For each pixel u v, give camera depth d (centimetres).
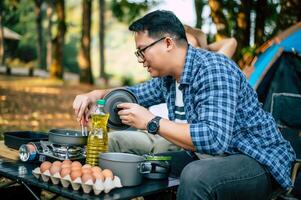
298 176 330
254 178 210
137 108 207
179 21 226
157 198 217
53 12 3594
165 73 228
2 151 243
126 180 198
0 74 2791
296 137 400
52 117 1010
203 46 393
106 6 4288
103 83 2986
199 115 207
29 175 202
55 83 2195
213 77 211
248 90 225
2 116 932
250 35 818
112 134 298
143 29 218
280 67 439
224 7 824
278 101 421
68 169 188
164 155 255
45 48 4303
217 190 196
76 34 4712
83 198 176
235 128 218
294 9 679
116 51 4709
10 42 4050
